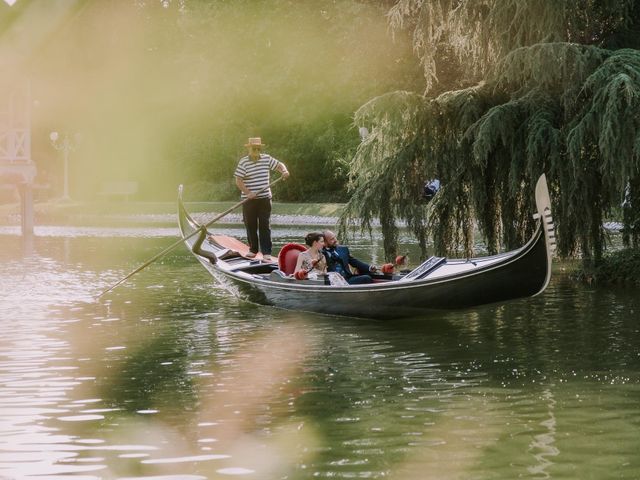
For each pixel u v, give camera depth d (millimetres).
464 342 11570
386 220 18797
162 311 14859
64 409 8023
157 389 8859
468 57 18625
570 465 6160
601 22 18188
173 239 32812
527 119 16703
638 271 17500
